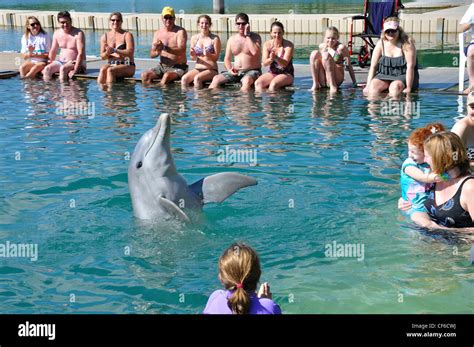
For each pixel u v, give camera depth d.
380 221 6.03
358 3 31.64
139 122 10.45
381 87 12.38
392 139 8.96
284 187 7.04
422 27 21.80
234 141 9.05
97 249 5.60
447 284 4.86
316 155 8.26
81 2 39.56
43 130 9.97
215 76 13.85
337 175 7.42
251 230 5.92
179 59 14.67
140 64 16.56
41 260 5.41
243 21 13.75
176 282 5.00
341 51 12.92
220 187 6.27
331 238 5.72
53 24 27.75
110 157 8.34
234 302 3.68
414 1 29.97
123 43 14.85
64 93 13.41
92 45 21.80
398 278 4.98
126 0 40.47
